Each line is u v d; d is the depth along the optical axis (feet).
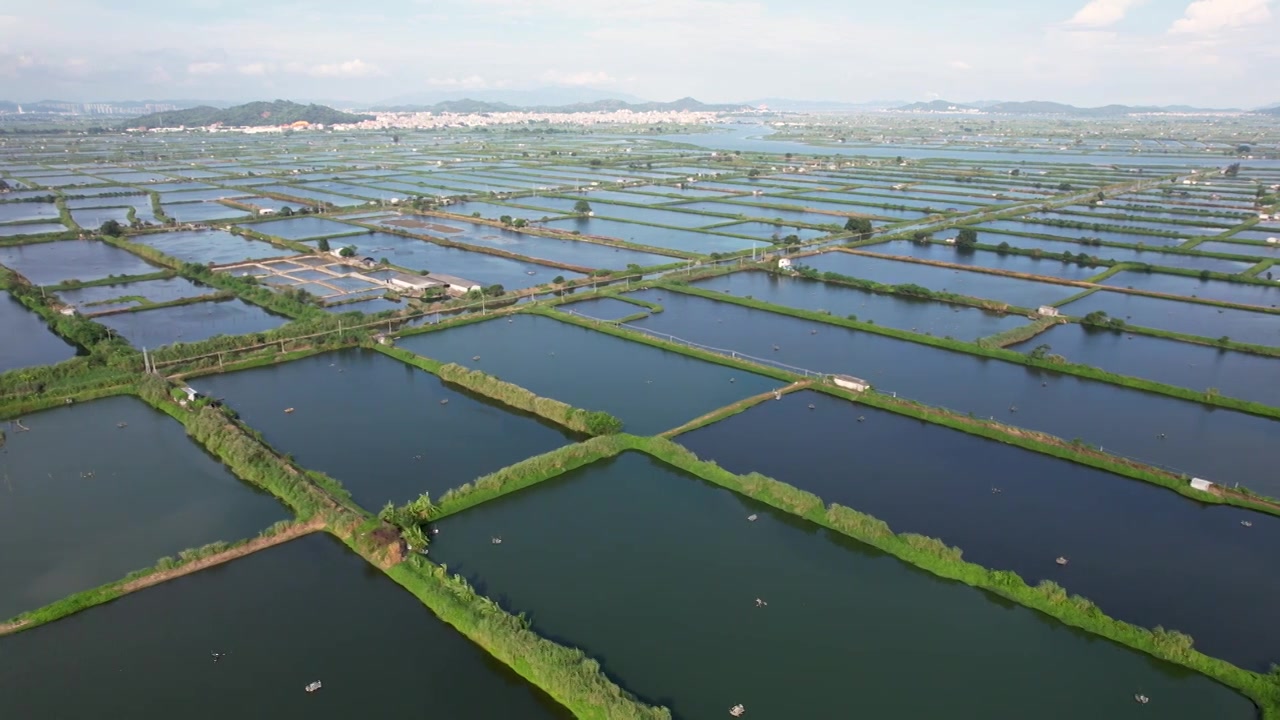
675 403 246.06
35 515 180.96
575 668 129.70
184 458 210.79
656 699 128.47
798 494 184.14
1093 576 161.68
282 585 157.48
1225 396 251.60
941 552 163.84
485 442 219.82
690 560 167.02
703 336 312.09
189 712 126.31
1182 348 303.48
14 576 158.71
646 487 196.75
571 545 171.83
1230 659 139.23
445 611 148.56
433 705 128.26
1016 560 166.71
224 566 162.91
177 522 179.42
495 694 130.93
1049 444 216.54
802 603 153.69
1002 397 253.44
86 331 298.56
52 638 142.41
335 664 136.98
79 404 245.65
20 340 306.76
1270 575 163.22
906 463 208.85
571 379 265.54
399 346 298.76
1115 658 139.85
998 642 143.54
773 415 238.89
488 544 171.73
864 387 252.01
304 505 181.47
